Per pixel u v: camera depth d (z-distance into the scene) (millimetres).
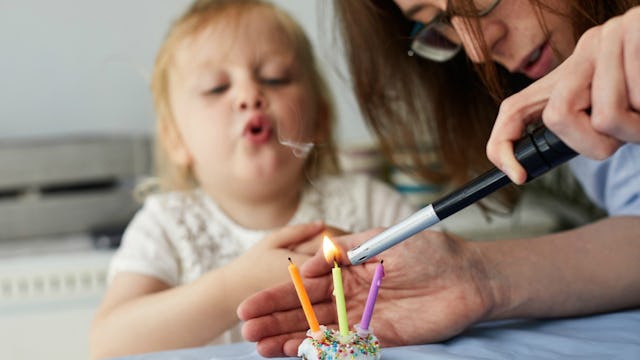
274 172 1147
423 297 717
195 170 1241
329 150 1278
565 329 720
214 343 1051
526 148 561
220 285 896
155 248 1124
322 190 1225
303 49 1260
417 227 618
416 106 1113
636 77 498
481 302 714
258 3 1245
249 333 672
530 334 699
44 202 1638
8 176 1626
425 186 1626
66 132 1864
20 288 1493
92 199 1667
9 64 1818
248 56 1163
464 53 1016
